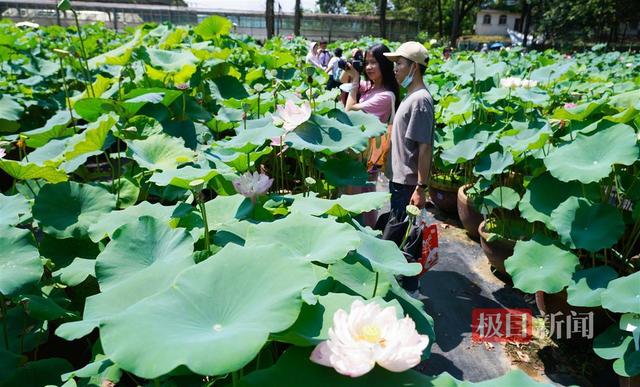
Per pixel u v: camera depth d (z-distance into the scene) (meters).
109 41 9.59
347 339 0.88
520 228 3.53
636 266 2.71
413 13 47.47
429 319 1.51
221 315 1.02
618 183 2.96
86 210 2.14
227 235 1.66
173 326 0.96
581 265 2.73
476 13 51.03
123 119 2.95
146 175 2.57
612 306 2.15
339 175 2.47
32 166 2.14
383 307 1.14
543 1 35.38
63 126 3.06
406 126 2.91
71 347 1.97
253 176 1.86
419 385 0.92
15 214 1.87
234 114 3.25
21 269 1.53
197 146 2.98
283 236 1.49
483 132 3.97
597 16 29.70
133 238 1.51
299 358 1.00
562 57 12.41
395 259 1.63
